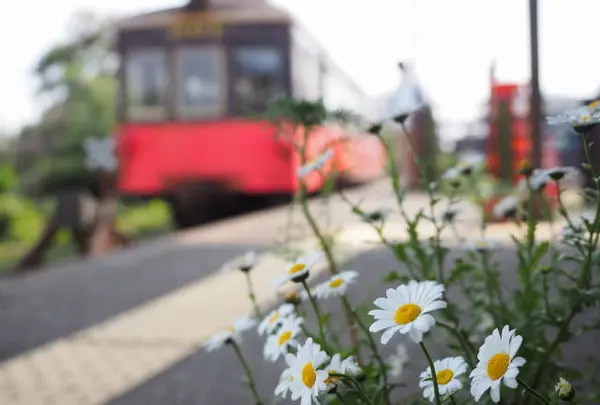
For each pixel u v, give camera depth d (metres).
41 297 6.66
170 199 13.12
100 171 12.66
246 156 12.39
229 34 12.61
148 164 12.73
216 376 3.92
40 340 5.07
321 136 8.45
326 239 2.99
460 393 1.94
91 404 3.65
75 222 11.38
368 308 2.51
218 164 12.48
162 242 9.82
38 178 32.03
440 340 2.74
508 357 1.31
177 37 12.74
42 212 24.86
